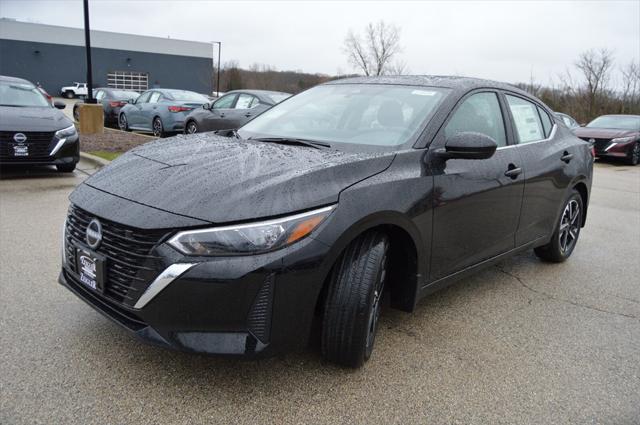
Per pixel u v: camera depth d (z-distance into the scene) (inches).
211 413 96.5
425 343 128.3
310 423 95.5
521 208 158.1
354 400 103.0
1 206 238.1
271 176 101.6
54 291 145.9
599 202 343.3
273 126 149.0
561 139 188.4
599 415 103.1
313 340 121.2
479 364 119.9
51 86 1974.7
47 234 198.4
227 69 2369.6
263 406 99.3
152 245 93.4
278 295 93.3
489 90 155.4
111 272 100.4
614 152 598.9
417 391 107.4
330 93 157.8
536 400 107.1
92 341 119.3
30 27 1897.1
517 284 174.9
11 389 100.3
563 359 124.8
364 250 106.7
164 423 93.2
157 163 114.0
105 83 2085.4
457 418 99.7
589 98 1149.1
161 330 94.5
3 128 285.1
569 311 154.2
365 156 114.5
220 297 91.0
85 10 526.3
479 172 136.3
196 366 111.3
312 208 97.4
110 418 93.7
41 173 325.4
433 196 120.4
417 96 140.7
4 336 119.9
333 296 105.1
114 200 102.8
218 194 96.4
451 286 169.5
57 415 93.8
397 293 124.5
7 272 158.4
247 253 91.4
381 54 1437.0
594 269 195.8
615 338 137.7
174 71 2242.9
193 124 501.7
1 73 1876.2
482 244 143.6
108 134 543.2
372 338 114.3
